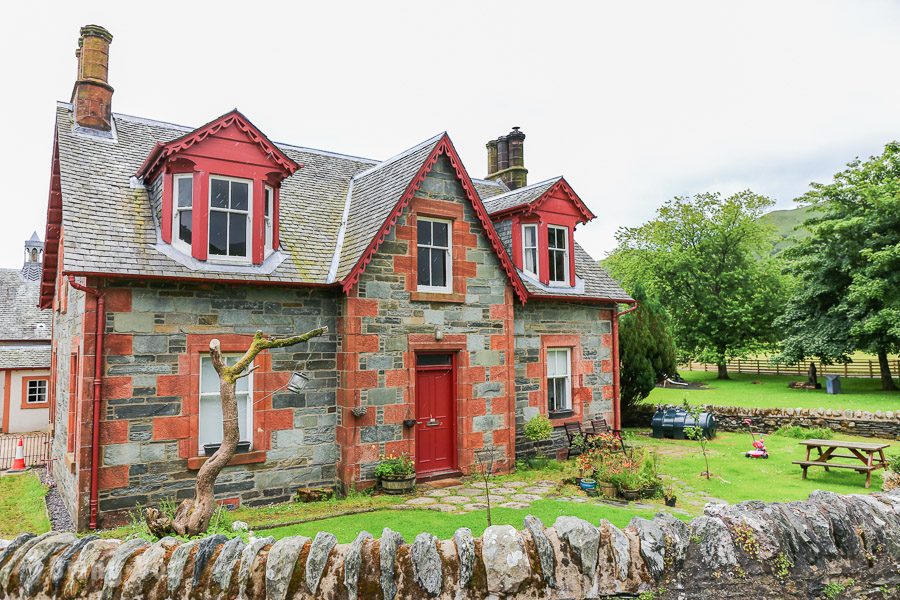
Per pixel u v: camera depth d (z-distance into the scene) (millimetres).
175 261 10492
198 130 10625
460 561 5000
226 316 10773
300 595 4816
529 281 15672
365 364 11758
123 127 13453
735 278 37781
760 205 39500
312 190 14438
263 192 11445
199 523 6719
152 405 9953
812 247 29328
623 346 20719
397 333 12234
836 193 28359
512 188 21062
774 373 39094
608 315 17188
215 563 4977
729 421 20328
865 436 17797
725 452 15906
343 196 14844
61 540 5449
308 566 4887
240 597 4836
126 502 9656
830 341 27953
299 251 12242
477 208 13406
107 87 13109
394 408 12102
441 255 13344
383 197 12781
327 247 12773
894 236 25641
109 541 5434
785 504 6035
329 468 11727
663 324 22047
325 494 11156
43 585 5074
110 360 9656
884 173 27344
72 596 4953
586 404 16344
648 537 5445
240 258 11188
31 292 28297
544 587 5055
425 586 4891
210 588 4875
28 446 20062
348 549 5020
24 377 24641
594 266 18125
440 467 13023
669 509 10297
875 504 6117
